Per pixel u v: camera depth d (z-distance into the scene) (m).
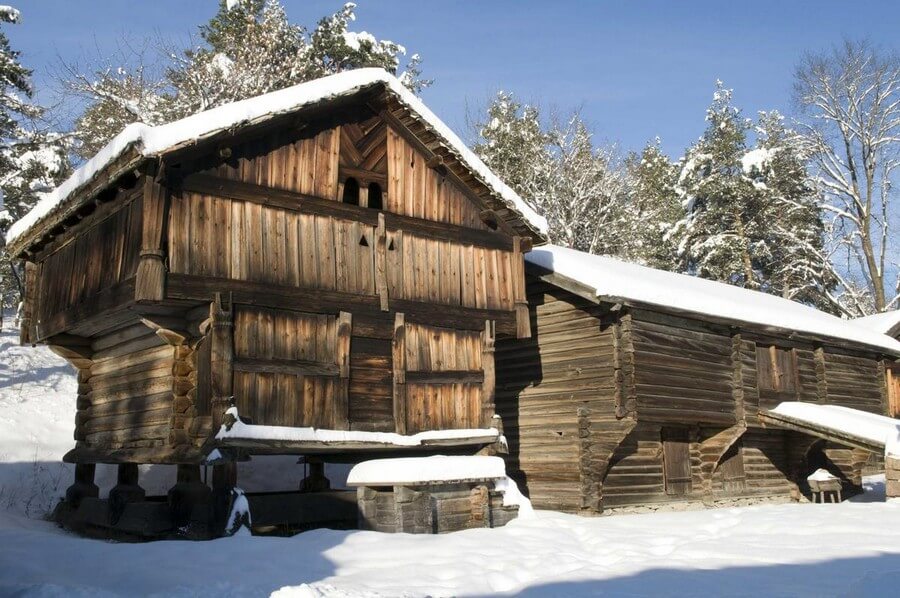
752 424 21.91
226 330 13.11
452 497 14.30
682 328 20.12
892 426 20.38
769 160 44.97
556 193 41.50
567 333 19.52
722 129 47.28
